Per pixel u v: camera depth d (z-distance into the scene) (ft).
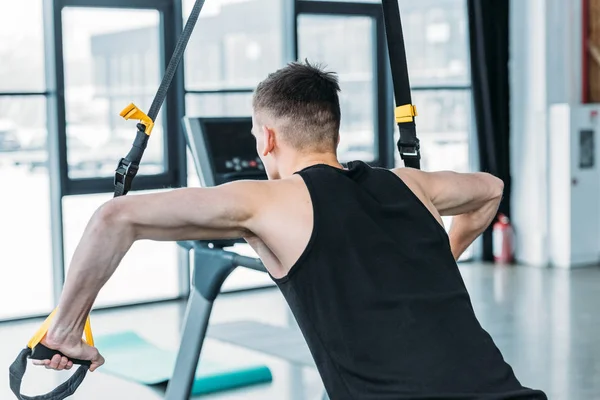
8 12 20.72
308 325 5.64
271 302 23.11
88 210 22.16
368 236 5.83
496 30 26.66
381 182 6.25
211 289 12.44
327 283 5.65
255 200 5.79
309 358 17.70
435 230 6.20
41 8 21.13
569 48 26.89
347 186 5.98
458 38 27.53
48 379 16.40
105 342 18.67
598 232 27.17
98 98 21.93
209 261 12.41
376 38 25.91
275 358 17.69
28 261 21.85
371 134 26.30
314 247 5.69
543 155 26.84
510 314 21.01
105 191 22.08
